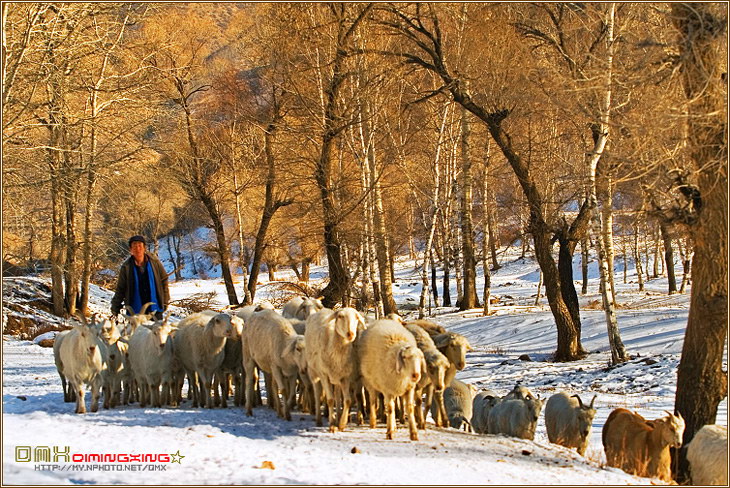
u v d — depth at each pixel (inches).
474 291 1539.1
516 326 1208.8
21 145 869.8
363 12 936.9
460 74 936.9
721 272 460.8
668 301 1355.8
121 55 1072.8
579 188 907.4
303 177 1085.1
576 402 475.8
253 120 1258.0
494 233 1804.9
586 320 1154.0
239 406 522.0
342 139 1117.1
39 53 863.7
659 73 487.8
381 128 1133.7
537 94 848.9
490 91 933.8
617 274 2316.7
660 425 408.8
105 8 914.1
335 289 1051.9
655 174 495.8
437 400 475.8
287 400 454.3
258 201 1632.6
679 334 930.7
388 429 402.0
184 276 3041.3
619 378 743.7
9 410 479.5
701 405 468.4
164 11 1248.2
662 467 412.5
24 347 1042.1
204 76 1385.3
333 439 390.6
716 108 451.2
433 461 348.2
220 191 1459.2
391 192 1254.9
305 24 1047.0
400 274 2524.6
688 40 446.6
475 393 585.0
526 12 894.4
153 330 488.7
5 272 1359.5
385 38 1096.8
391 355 392.5
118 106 1067.9
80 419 430.0
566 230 964.6
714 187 454.6
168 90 1290.6
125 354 520.7
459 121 1419.8
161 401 521.7
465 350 481.4
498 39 900.0
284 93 1222.3
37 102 923.4
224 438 378.9
